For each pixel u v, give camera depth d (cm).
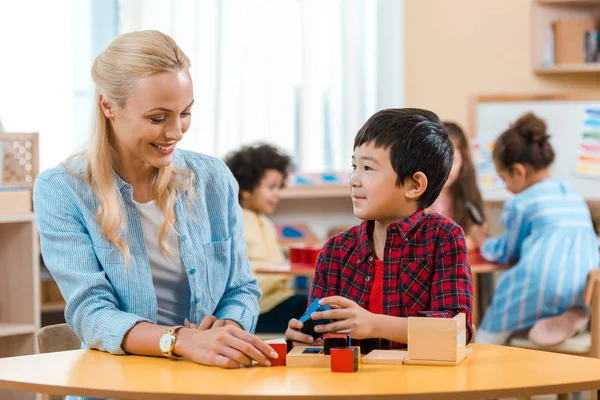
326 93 486
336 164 486
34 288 336
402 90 489
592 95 466
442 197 411
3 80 440
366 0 485
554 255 353
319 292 189
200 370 153
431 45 483
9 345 339
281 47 483
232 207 199
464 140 406
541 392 140
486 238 400
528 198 364
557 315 350
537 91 480
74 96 462
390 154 178
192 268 187
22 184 348
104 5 473
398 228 181
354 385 140
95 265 179
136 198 185
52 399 291
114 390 138
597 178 464
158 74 168
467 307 175
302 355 157
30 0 445
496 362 159
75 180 181
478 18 482
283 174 417
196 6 472
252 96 480
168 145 174
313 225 501
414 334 158
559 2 470
